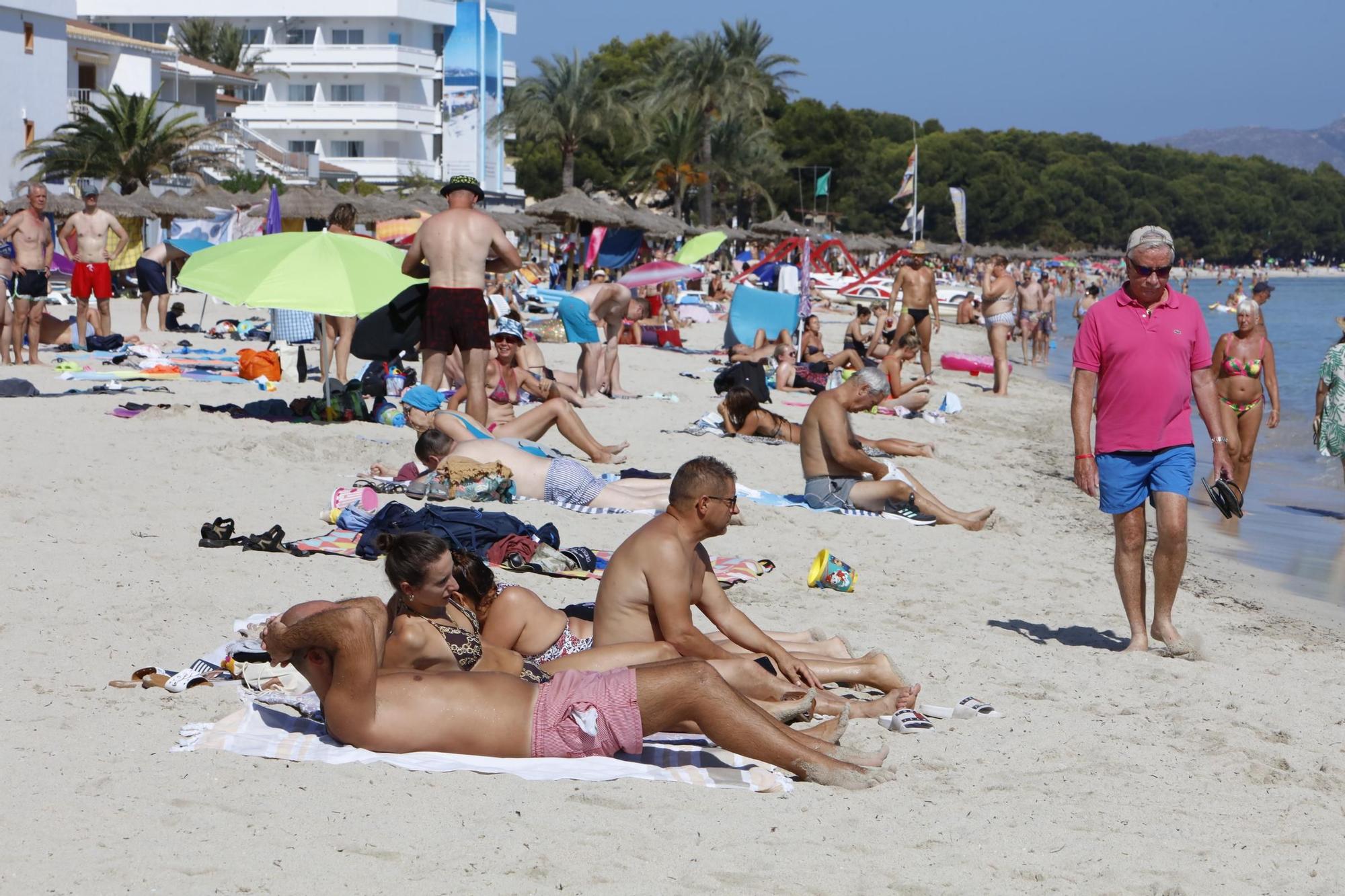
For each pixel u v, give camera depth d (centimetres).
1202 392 702
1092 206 15325
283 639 467
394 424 1262
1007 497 1246
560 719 475
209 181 5484
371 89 8388
